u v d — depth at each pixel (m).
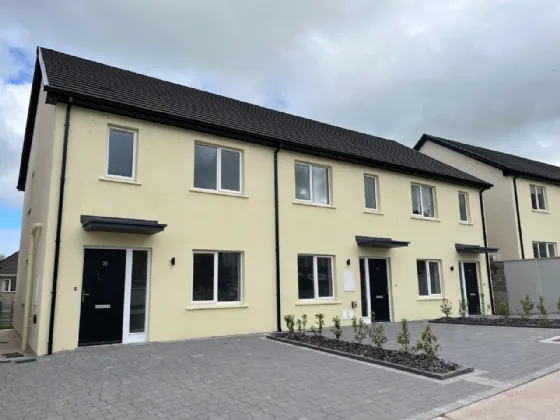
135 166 9.45
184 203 9.93
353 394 5.08
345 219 13.07
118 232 8.84
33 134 13.70
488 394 5.04
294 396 5.01
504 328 11.27
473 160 20.20
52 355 7.48
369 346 8.07
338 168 13.27
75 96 8.57
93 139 8.88
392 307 13.71
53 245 8.05
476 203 17.64
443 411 4.45
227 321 10.16
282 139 11.80
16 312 14.56
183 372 6.21
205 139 10.60
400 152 17.48
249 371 6.29
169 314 9.30
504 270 17.17
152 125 9.78
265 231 11.24
